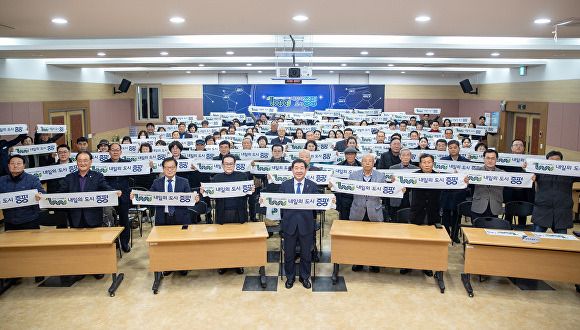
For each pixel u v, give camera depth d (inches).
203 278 231.8
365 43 375.6
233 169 246.1
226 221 244.1
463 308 198.8
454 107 834.2
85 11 222.4
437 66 633.0
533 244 201.5
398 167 277.0
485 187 246.4
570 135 466.0
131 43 374.6
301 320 188.9
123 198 268.2
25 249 206.4
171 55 450.6
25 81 476.1
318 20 249.1
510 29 275.1
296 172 219.3
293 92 828.6
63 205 224.5
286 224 217.6
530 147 571.5
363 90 829.8
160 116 827.4
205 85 822.5
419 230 220.5
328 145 395.5
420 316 192.1
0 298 210.2
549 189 239.0
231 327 183.8
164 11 223.5
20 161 232.5
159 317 191.9
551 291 216.1
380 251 215.9
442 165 298.0
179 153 320.2
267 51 410.6
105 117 700.7
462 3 204.7
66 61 520.4
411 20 247.9
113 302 205.6
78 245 207.2
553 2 201.3
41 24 259.1
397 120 704.4
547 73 515.5
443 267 211.0
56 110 542.6
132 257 260.4
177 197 226.7
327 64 597.0
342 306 201.0
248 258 216.7
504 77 633.6
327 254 266.1
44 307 201.2
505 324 185.3
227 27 272.8
